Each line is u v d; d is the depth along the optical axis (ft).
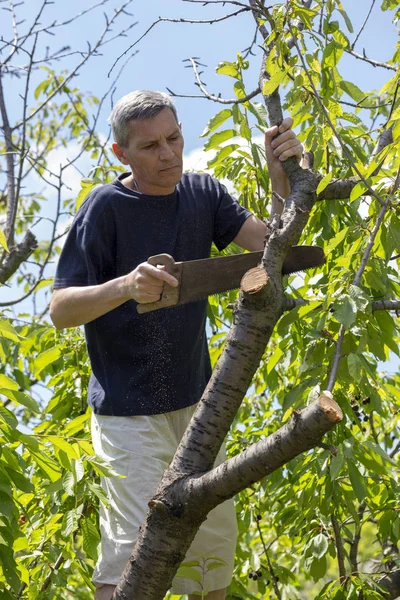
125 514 9.35
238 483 7.36
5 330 9.06
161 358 9.70
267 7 9.71
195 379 9.98
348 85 10.28
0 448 8.94
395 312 10.28
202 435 7.89
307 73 9.27
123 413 9.61
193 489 7.61
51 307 9.49
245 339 7.92
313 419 6.91
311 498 11.46
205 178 10.53
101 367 9.87
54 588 12.14
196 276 8.25
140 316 9.65
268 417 15.38
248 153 13.20
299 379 11.12
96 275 9.72
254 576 14.48
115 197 9.79
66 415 14.29
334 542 12.76
